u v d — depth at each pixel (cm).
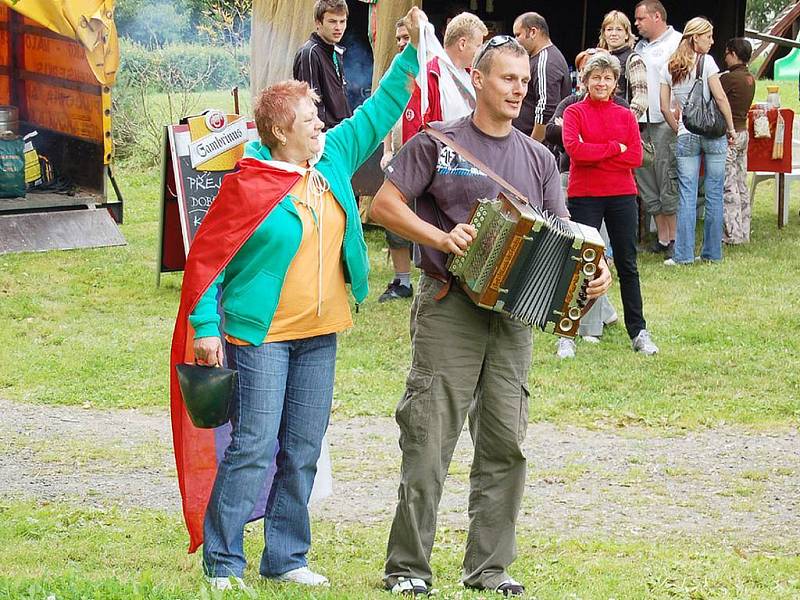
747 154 1814
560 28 2195
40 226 1662
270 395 597
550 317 591
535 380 1134
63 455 948
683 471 917
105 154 1747
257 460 597
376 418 1056
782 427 1018
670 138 1595
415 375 615
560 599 627
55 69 1833
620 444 984
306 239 596
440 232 591
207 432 648
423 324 612
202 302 589
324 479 689
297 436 618
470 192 606
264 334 593
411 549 621
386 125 646
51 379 1153
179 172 1374
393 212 602
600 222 1186
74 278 1514
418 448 612
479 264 585
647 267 1565
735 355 1204
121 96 2494
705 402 1079
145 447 973
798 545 763
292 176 595
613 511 831
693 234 1562
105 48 1648
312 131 597
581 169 1170
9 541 725
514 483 629
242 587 557
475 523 634
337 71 1414
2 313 1366
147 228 1811
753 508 837
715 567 701
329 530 778
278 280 592
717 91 1522
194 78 2786
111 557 688
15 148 1708
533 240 580
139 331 1312
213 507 603
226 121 1383
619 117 1164
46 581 547
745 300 1397
